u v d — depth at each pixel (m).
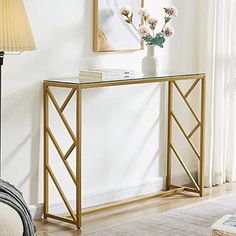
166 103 6.04
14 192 3.80
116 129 5.69
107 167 5.66
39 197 5.28
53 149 5.32
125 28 5.63
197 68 6.21
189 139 5.93
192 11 6.12
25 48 4.39
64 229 5.12
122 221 5.29
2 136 5.05
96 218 5.34
